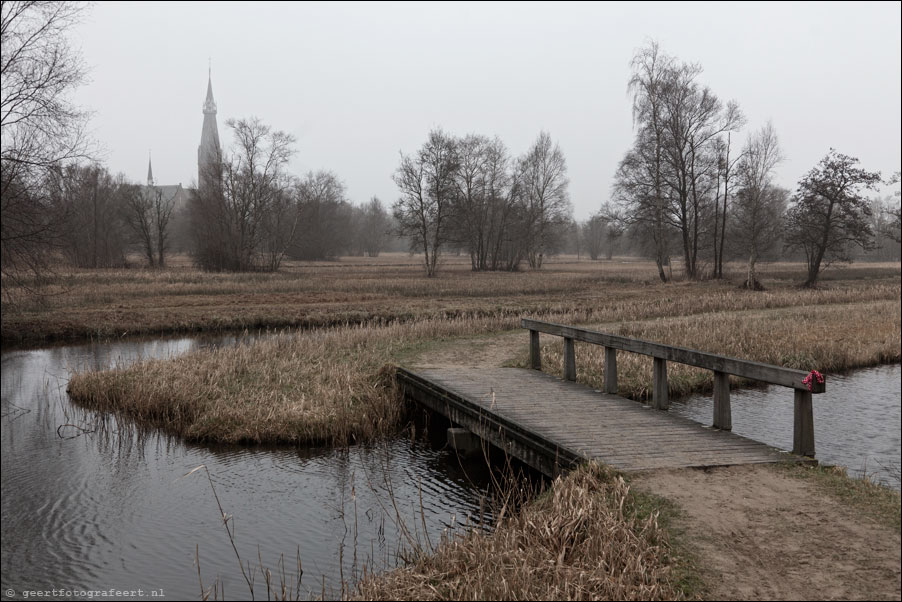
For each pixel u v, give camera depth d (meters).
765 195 39.78
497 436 8.41
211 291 35.91
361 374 12.70
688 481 6.03
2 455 9.74
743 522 5.14
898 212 41.94
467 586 4.59
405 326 19.47
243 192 58.19
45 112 20.33
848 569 4.37
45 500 8.07
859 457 9.47
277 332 23.34
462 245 67.25
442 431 11.06
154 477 8.90
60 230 21.97
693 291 36.28
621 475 6.17
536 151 66.06
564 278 50.28
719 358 7.76
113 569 6.36
